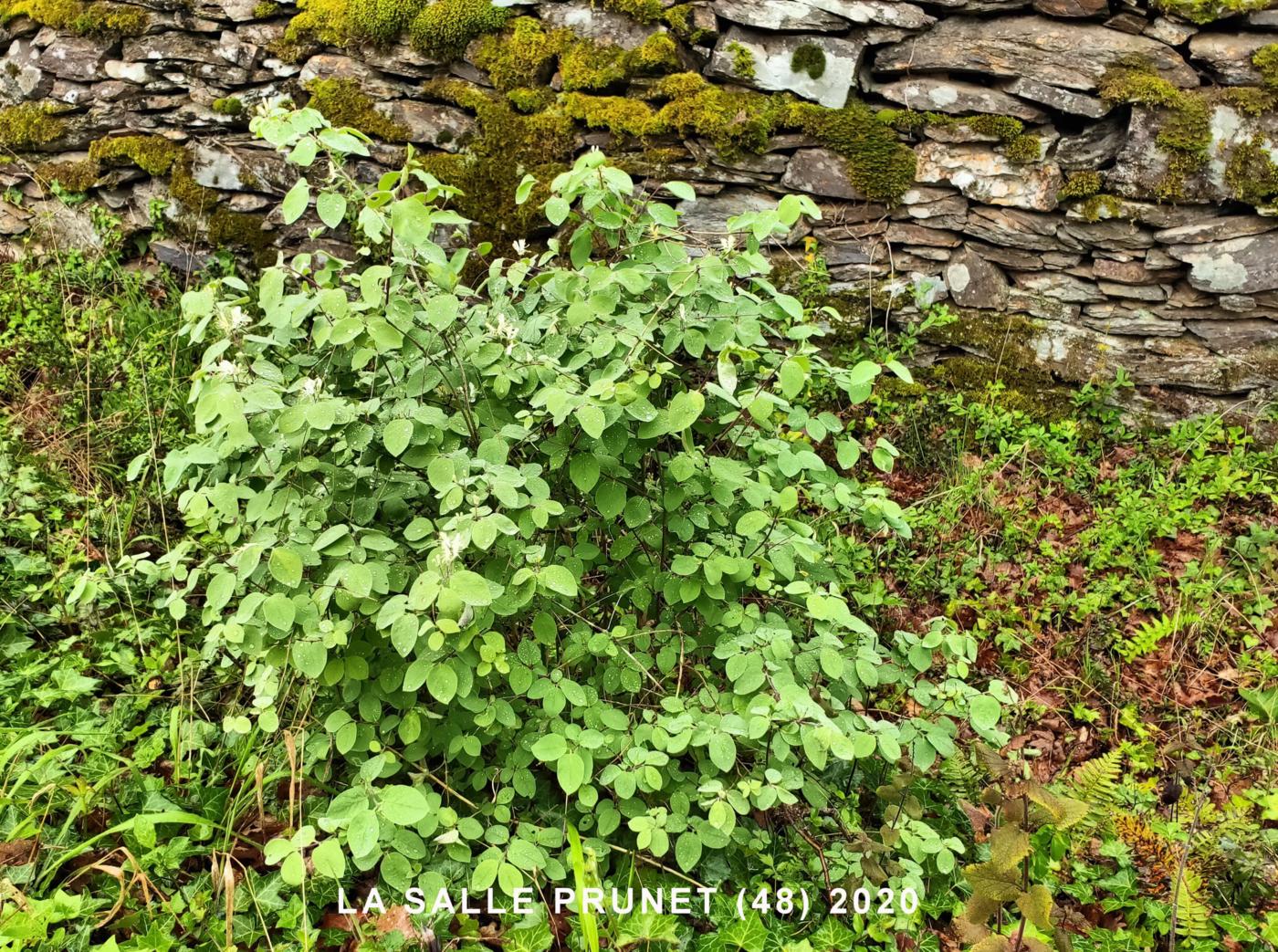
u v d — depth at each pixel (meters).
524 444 2.42
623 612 2.59
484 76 4.41
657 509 2.43
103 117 4.84
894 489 4.13
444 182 4.44
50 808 2.33
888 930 2.20
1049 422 4.32
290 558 1.99
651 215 2.49
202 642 3.02
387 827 1.99
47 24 4.84
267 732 2.60
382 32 4.38
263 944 2.14
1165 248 4.11
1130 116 4.01
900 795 2.19
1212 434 4.08
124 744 2.64
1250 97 3.88
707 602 2.34
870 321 4.45
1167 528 3.77
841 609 2.15
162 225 4.83
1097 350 4.29
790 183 4.33
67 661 2.86
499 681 2.29
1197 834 2.38
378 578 2.04
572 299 2.43
